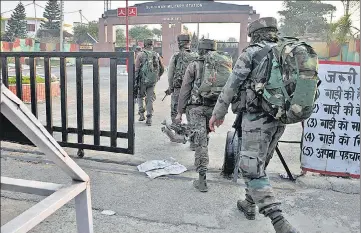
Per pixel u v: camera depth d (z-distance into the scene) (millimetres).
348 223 2877
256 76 2361
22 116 1532
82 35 53062
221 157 4648
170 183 3645
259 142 2420
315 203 3234
